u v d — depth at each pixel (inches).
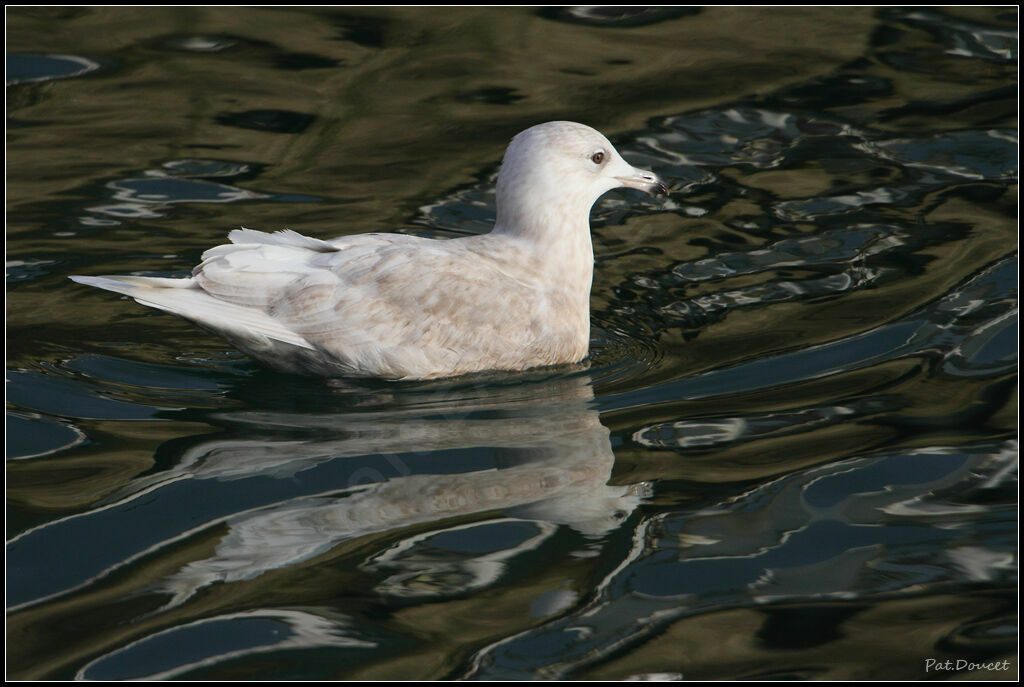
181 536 354.6
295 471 388.2
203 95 693.3
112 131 653.9
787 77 710.5
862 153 630.5
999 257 530.9
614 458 397.4
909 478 383.9
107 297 511.2
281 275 443.5
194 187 601.3
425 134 655.1
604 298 519.5
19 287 514.3
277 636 314.5
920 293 506.3
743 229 569.6
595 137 472.4
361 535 356.2
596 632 318.0
